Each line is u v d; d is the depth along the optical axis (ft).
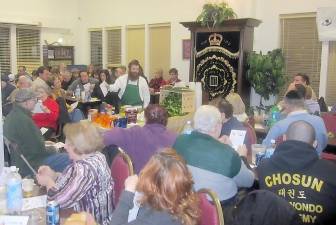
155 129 9.15
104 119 12.75
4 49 29.91
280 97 20.80
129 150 9.01
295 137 6.53
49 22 31.50
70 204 6.00
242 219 5.32
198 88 13.97
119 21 29.89
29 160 9.35
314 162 6.18
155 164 4.41
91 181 6.10
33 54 31.27
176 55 26.25
